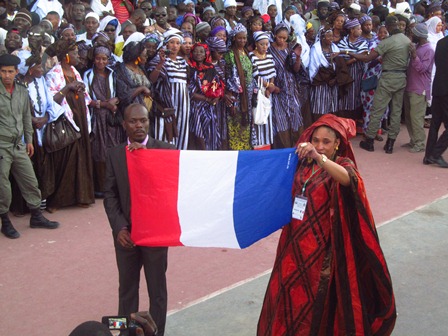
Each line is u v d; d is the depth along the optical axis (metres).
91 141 6.75
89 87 6.72
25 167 5.75
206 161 3.53
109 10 9.23
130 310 3.83
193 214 3.57
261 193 3.51
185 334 4.14
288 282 3.35
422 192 7.31
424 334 4.19
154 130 7.14
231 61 7.59
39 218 6.00
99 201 6.86
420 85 8.76
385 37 9.51
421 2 12.59
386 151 9.06
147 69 7.06
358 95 9.48
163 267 3.75
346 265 3.24
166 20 8.77
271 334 3.38
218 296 4.68
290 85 8.30
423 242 5.83
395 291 4.81
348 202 3.26
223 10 10.91
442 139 8.27
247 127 7.82
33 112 6.09
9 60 5.48
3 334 4.12
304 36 9.39
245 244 3.61
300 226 3.33
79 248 5.55
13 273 5.02
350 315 3.25
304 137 3.44
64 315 4.38
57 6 8.96
